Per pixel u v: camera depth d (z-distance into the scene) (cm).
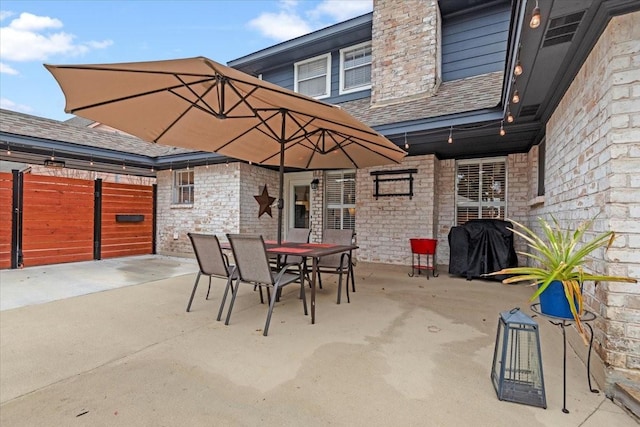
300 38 827
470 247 596
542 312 214
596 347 245
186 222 887
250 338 308
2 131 594
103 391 218
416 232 682
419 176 680
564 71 319
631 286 223
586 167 282
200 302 432
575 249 300
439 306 418
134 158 808
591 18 240
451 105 548
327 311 394
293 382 230
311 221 846
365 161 550
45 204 726
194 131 409
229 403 205
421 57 680
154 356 270
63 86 273
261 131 449
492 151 653
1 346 288
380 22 735
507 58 337
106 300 441
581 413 200
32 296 461
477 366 256
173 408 200
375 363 259
